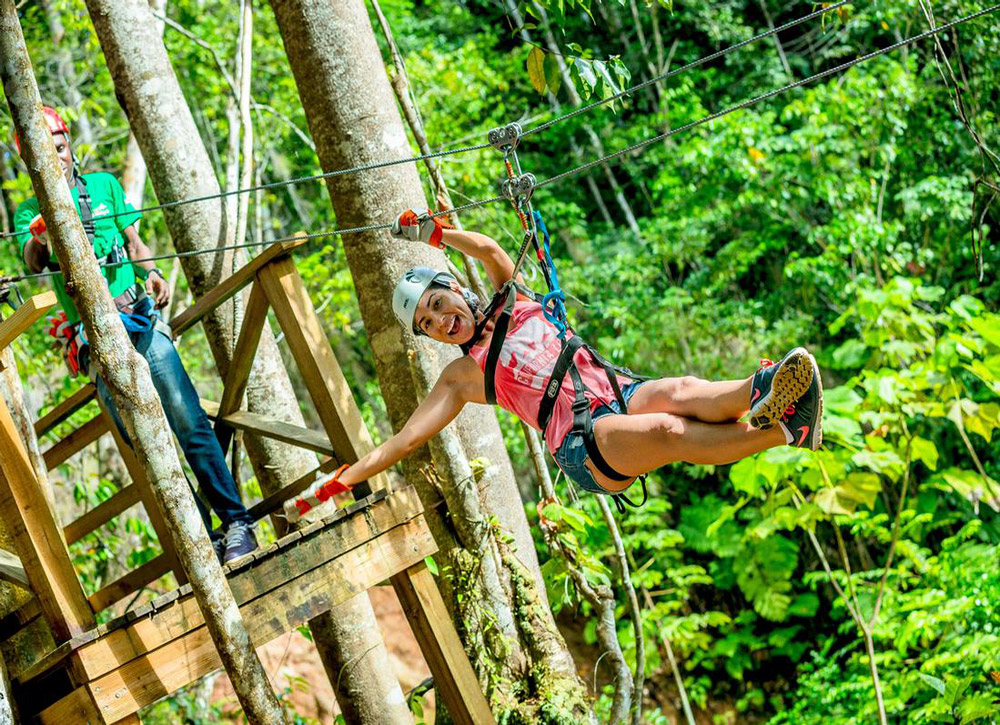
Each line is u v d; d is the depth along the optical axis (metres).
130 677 4.05
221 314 6.66
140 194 9.72
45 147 3.94
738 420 3.65
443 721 5.66
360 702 6.42
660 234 15.04
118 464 10.98
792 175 13.65
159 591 10.75
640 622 6.40
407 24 16.91
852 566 14.59
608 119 17.73
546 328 4.05
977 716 7.37
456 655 4.81
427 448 5.89
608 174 17.97
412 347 5.84
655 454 3.68
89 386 5.45
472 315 4.16
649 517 12.32
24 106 3.92
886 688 9.28
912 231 14.10
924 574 10.08
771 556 14.15
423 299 4.11
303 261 12.11
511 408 4.07
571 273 14.93
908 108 13.12
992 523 13.28
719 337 14.53
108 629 4.03
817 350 15.13
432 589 4.82
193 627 4.22
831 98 13.25
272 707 4.07
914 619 8.58
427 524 5.32
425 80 12.78
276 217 16.47
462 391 4.19
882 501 13.84
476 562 5.77
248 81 7.18
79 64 13.71
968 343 7.80
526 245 4.12
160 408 4.07
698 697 14.14
